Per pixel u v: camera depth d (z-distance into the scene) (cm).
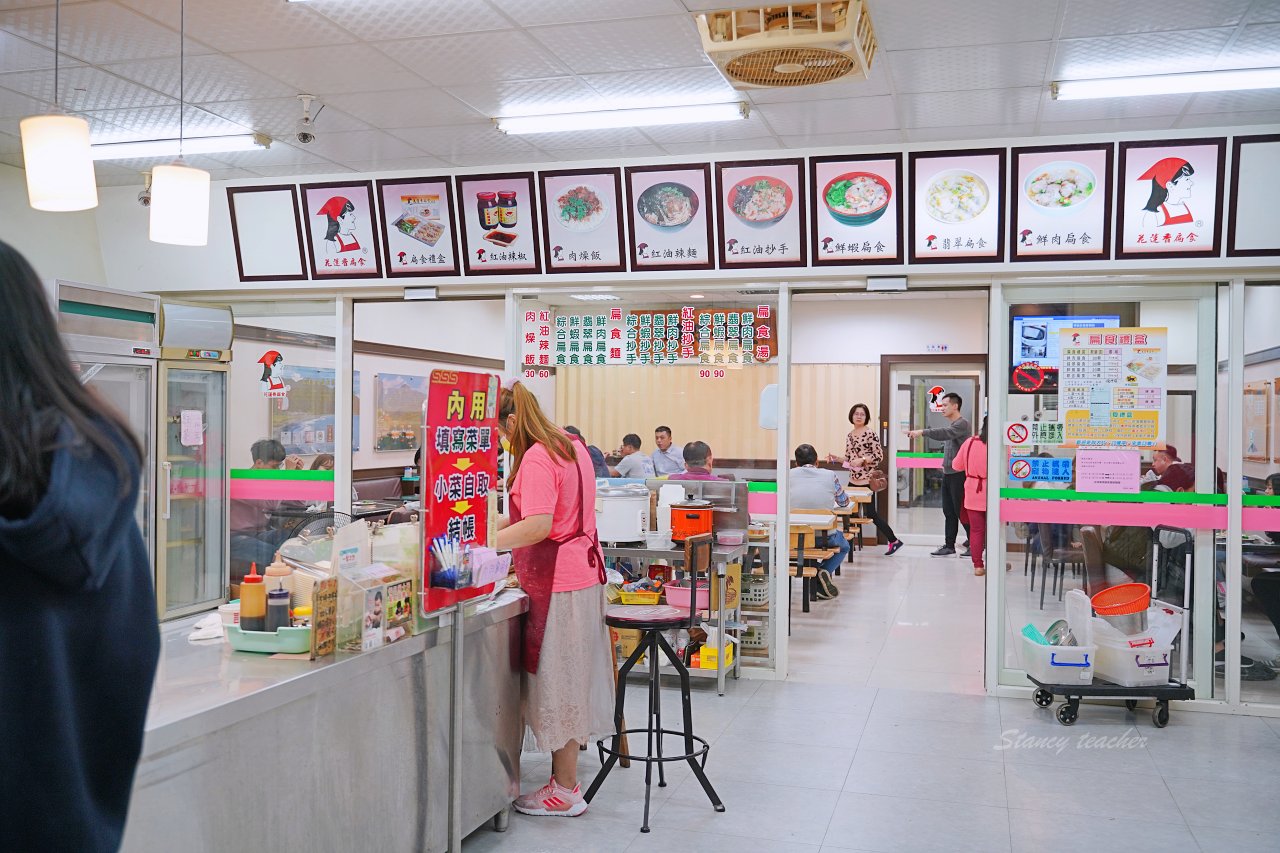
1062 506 527
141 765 198
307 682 244
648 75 500
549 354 604
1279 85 503
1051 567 529
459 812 314
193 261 657
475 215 591
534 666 355
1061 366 526
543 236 583
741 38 393
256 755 230
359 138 611
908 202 528
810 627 711
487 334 1066
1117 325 520
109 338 512
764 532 585
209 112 560
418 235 603
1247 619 508
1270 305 509
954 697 531
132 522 126
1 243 121
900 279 542
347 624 269
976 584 898
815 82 427
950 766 423
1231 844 345
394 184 599
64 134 327
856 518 1066
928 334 1164
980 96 527
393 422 886
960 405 1079
